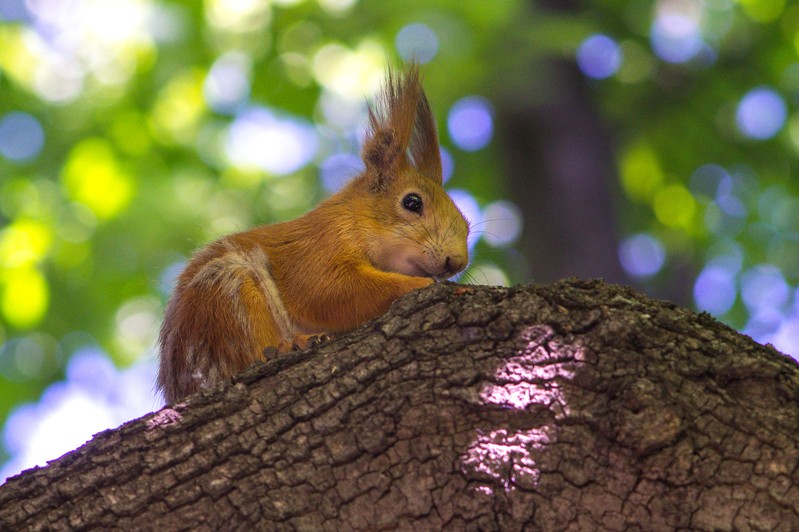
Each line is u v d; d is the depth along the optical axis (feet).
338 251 27.96
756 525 17.24
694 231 56.90
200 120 54.34
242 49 51.75
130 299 50.49
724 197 57.31
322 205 29.40
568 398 18.45
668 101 53.21
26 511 18.57
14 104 52.60
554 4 47.83
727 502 17.42
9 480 19.20
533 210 46.26
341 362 19.61
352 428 18.81
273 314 26.91
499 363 19.03
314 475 18.44
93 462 19.02
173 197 49.67
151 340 50.01
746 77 53.62
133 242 48.11
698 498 17.51
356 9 48.06
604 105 52.11
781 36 53.47
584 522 17.66
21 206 50.62
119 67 52.85
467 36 44.24
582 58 52.03
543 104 46.78
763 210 57.26
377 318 20.58
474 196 55.11
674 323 19.36
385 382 19.20
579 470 17.92
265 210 52.26
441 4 44.88
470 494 18.04
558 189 45.93
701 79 52.65
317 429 18.86
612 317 19.15
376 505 18.17
